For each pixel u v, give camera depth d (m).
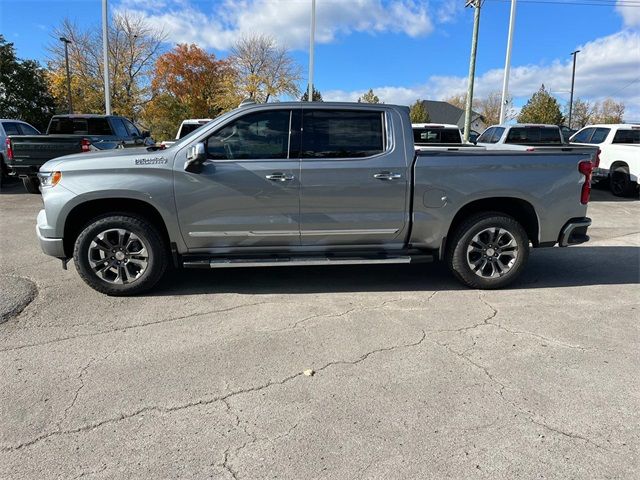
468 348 3.67
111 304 4.52
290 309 4.44
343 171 4.57
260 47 47.41
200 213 4.53
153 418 2.76
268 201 4.55
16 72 35.09
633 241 7.55
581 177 4.94
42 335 3.84
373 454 2.46
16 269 5.54
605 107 69.56
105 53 20.03
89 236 4.52
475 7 18.55
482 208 5.05
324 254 4.82
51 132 13.11
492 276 4.99
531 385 3.14
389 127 4.68
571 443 2.55
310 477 2.29
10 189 12.41
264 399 2.96
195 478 2.29
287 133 4.59
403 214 4.73
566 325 4.14
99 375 3.22
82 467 2.35
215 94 50.44
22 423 2.70
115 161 4.45
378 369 3.33
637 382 3.19
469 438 2.59
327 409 2.85
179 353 3.55
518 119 40.12
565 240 5.00
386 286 5.14
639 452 2.48
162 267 4.70
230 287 5.05
